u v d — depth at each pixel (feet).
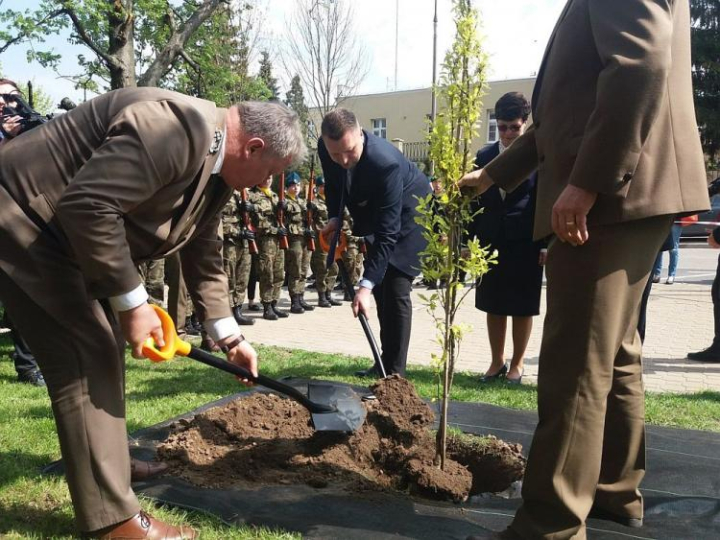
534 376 18.78
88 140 6.99
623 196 7.04
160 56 29.17
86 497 7.25
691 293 36.63
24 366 15.67
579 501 7.28
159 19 31.19
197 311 9.14
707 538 8.16
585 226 7.03
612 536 8.16
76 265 7.15
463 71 8.41
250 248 26.55
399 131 104.42
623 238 7.18
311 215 30.83
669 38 6.54
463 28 8.31
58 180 6.95
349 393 11.04
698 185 7.50
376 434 10.93
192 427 10.80
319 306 32.22
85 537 7.51
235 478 9.58
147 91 7.08
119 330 7.70
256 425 11.28
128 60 27.63
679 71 7.57
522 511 7.55
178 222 7.39
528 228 16.22
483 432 12.12
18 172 6.89
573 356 7.27
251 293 30.83
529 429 12.39
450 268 8.92
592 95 7.25
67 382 7.16
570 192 7.00
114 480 7.33
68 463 7.24
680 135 7.45
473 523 8.52
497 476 10.09
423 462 9.87
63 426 7.18
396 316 15.39
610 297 7.20
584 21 7.34
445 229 8.85
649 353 22.53
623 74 6.46
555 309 7.43
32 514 8.29
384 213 13.84
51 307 6.97
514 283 16.76
